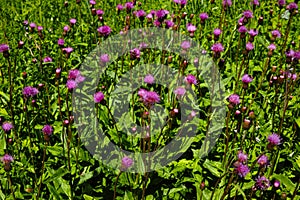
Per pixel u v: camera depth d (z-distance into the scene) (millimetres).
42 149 1894
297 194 1798
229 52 2338
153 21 2254
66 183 1776
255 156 1850
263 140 1939
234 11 2773
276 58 2342
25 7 3273
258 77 2242
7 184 1783
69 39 2439
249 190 1802
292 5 2158
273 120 1967
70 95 2062
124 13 2789
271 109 2088
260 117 2018
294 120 1978
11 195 1750
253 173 1830
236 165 1631
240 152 1695
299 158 1834
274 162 1860
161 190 1788
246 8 2811
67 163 1850
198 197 1764
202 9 2791
